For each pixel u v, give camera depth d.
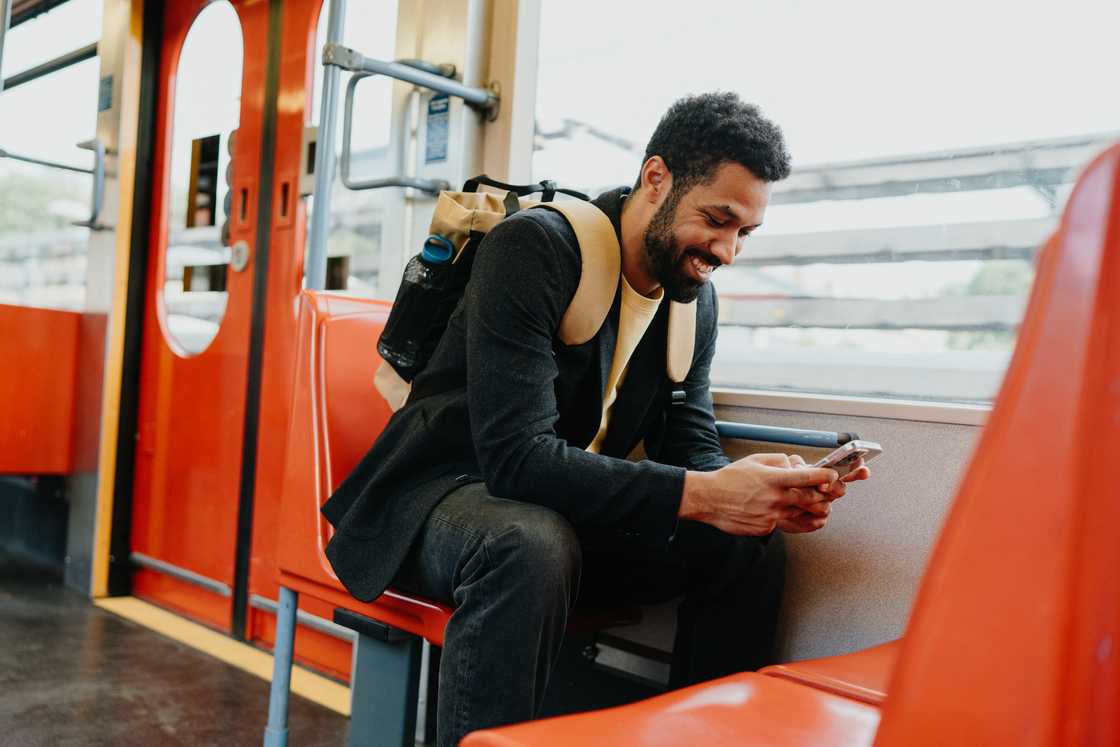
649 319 1.48
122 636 2.88
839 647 1.71
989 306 1.60
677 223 1.38
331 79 2.30
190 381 3.16
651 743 0.75
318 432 1.67
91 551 3.33
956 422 1.58
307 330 1.73
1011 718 0.44
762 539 1.67
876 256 1.74
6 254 4.15
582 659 2.06
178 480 3.18
